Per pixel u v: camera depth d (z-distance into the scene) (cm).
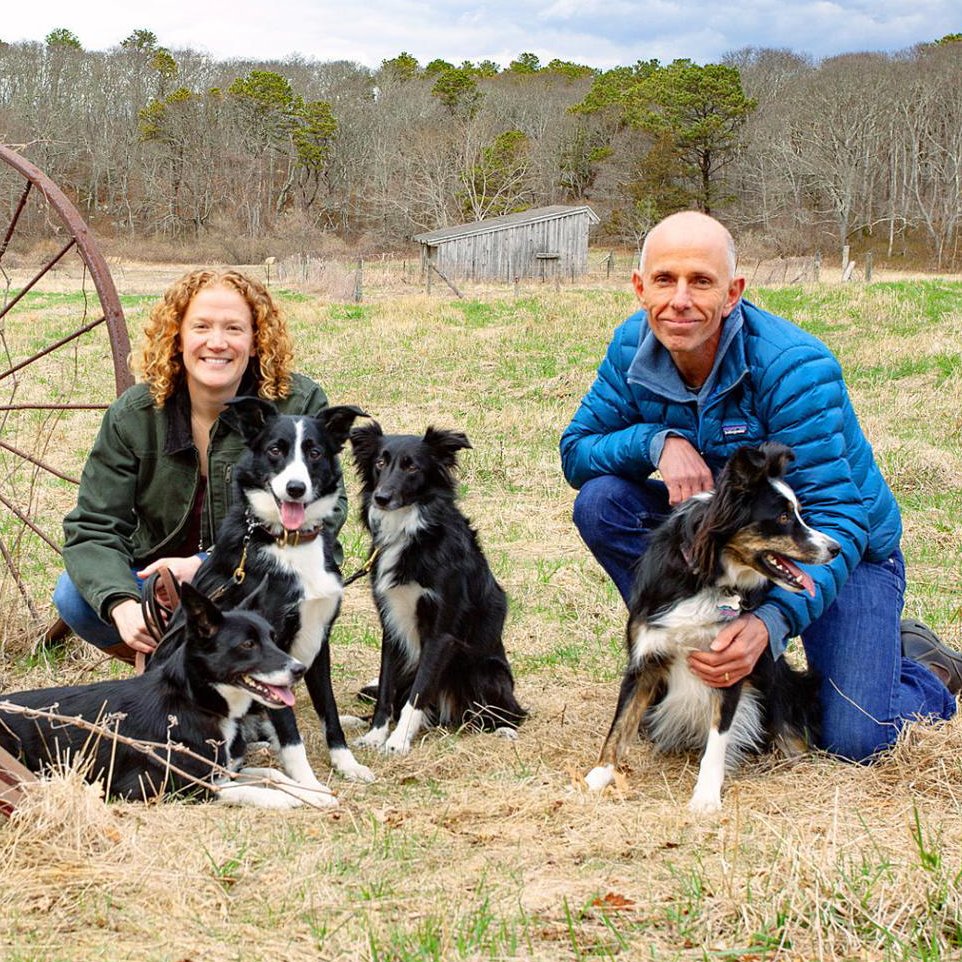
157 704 415
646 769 468
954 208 8131
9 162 607
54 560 762
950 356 1666
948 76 8712
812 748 472
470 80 10862
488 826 384
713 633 432
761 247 8150
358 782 449
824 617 475
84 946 291
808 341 463
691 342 450
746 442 471
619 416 521
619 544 529
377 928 302
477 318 2425
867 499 479
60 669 577
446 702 536
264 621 425
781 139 8725
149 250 8138
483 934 295
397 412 1480
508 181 9000
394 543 516
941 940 291
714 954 289
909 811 391
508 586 748
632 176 8800
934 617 646
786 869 325
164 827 366
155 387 489
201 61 11150
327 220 9900
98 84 9975
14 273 4088
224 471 500
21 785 362
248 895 324
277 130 10081
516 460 1145
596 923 307
